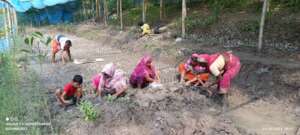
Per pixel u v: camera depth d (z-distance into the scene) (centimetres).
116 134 401
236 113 480
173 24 1102
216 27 951
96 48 1045
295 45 720
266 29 838
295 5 948
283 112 476
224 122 443
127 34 1097
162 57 813
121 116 434
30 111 438
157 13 1371
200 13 1145
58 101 503
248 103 513
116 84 509
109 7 1792
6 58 530
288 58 648
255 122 452
